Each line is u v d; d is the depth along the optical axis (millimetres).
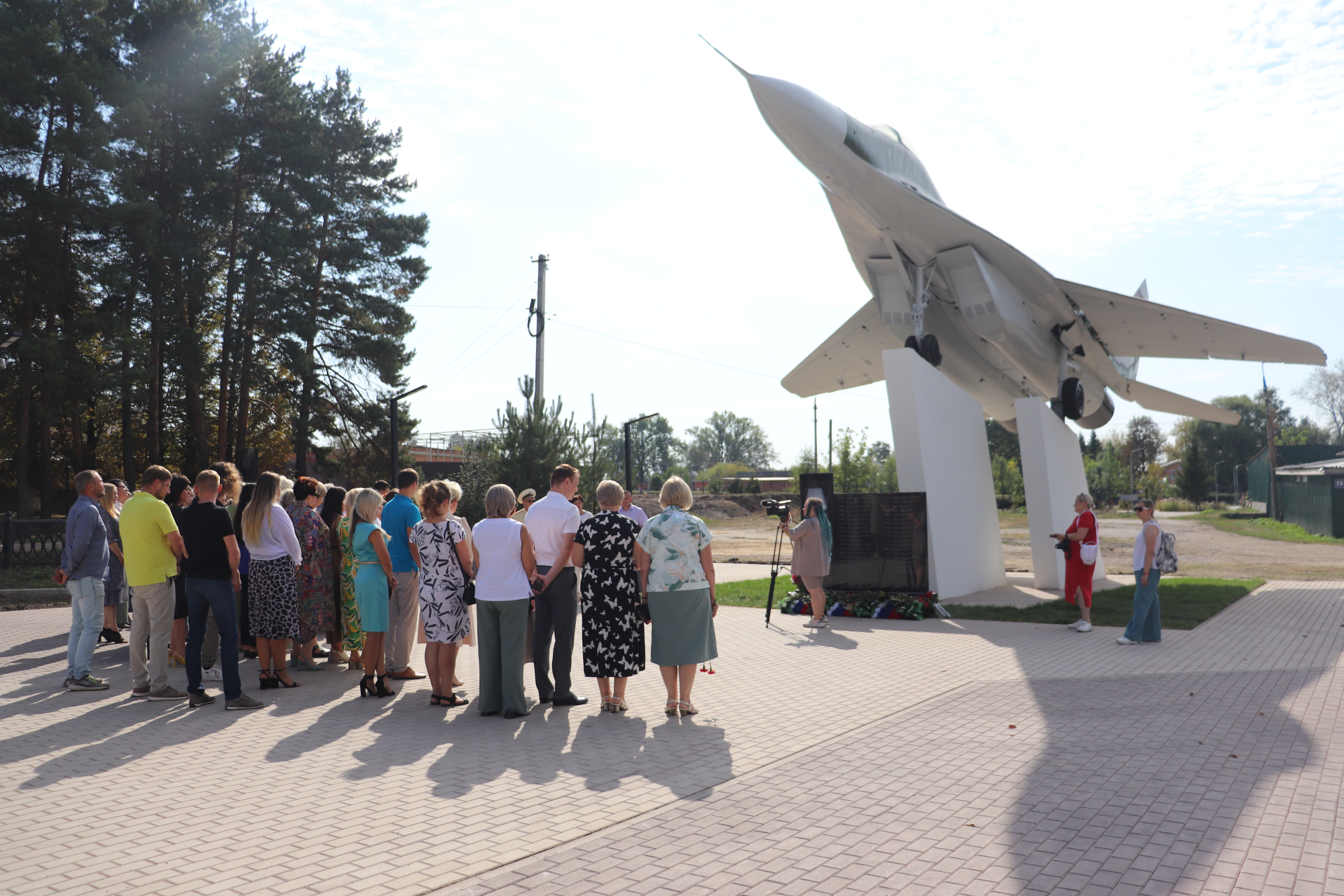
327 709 6637
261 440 35031
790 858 3637
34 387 24078
